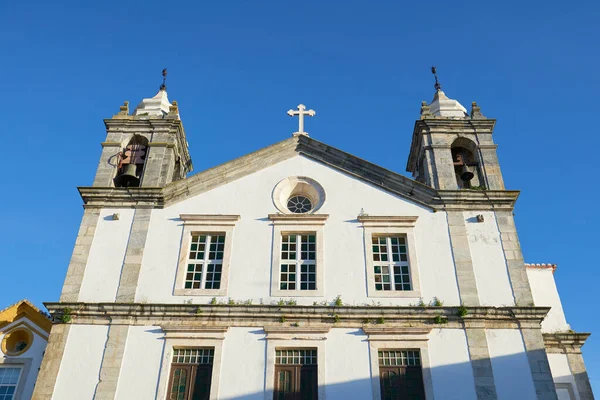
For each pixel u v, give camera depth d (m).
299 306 17.19
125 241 18.83
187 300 17.53
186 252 18.58
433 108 23.44
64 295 17.64
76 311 17.19
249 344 16.70
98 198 19.77
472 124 21.84
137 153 21.86
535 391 15.88
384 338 16.75
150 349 16.64
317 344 16.67
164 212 19.52
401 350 16.70
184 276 18.14
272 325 16.97
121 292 17.72
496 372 16.19
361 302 17.48
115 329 16.94
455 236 18.84
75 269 18.16
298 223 19.14
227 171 20.42
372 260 18.36
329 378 16.11
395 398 16.00
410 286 18.00
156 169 20.77
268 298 17.56
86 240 18.83
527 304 17.42
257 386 16.02
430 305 17.39
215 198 19.88
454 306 17.19
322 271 18.09
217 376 16.16
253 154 20.72
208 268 18.42
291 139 21.25
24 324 18.86
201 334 16.84
